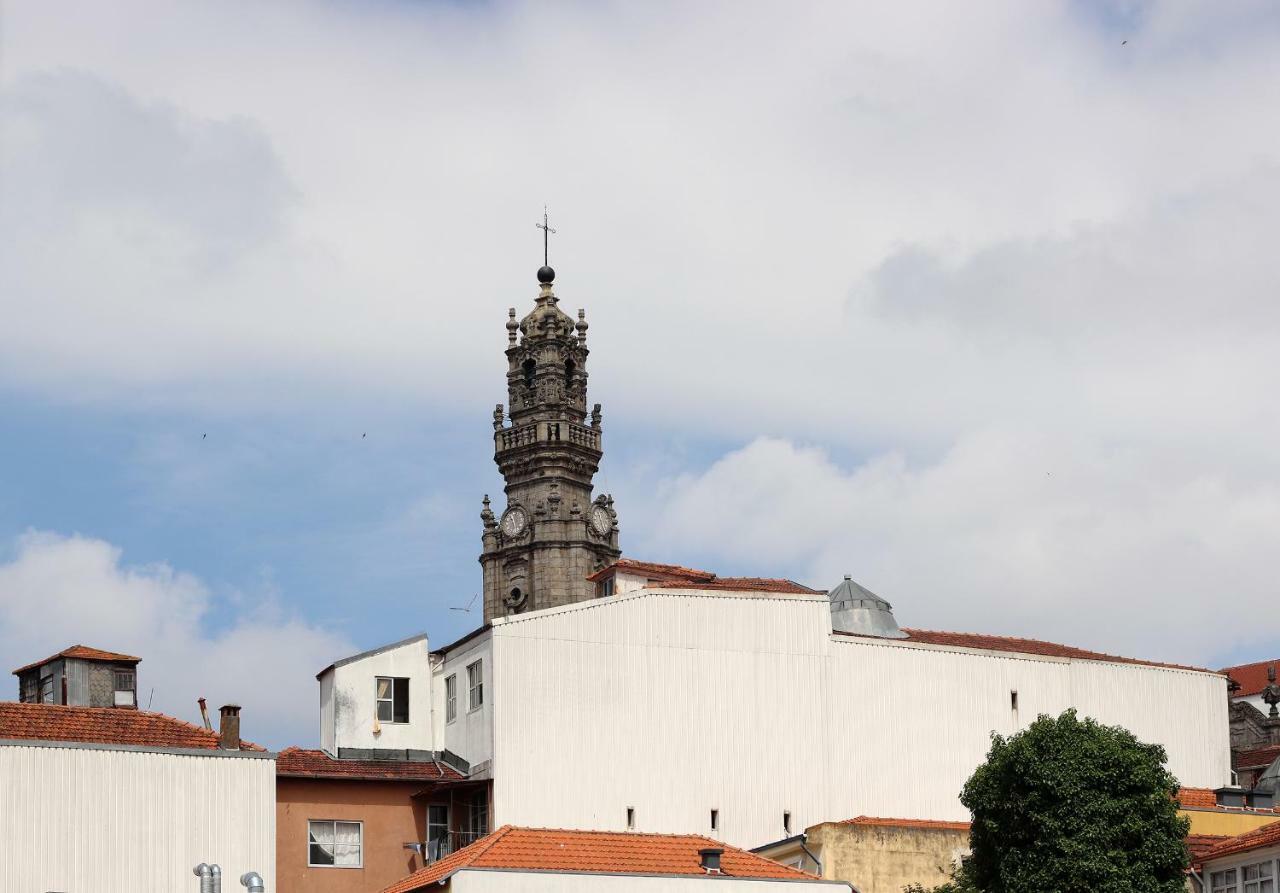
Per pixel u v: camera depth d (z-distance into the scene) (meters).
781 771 87.44
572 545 178.12
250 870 73.12
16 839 69.81
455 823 82.38
